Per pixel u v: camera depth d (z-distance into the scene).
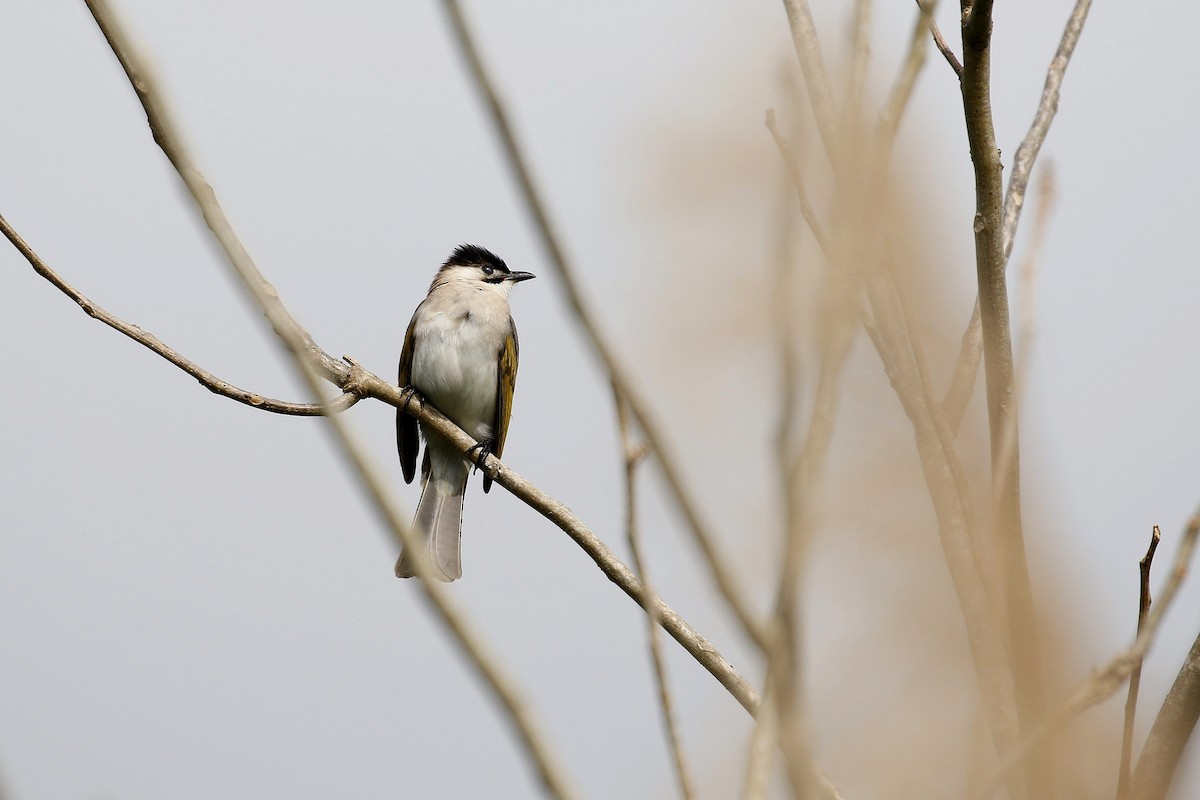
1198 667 5.37
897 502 3.02
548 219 2.62
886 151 3.35
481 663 2.57
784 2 5.13
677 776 3.16
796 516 2.60
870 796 2.89
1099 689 3.57
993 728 3.99
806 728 2.63
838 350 2.69
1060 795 3.75
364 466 2.65
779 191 2.60
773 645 2.64
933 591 3.00
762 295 2.59
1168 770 5.37
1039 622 4.04
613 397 3.23
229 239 3.21
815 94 4.86
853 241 2.88
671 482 2.68
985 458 4.85
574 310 2.64
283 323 2.94
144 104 4.36
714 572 2.71
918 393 4.83
